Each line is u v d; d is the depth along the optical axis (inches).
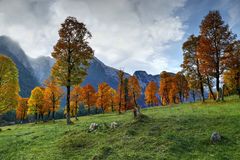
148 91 3535.9
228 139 814.5
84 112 5103.3
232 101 1702.8
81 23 1525.6
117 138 925.2
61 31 1501.0
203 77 2053.4
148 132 949.2
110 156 785.6
